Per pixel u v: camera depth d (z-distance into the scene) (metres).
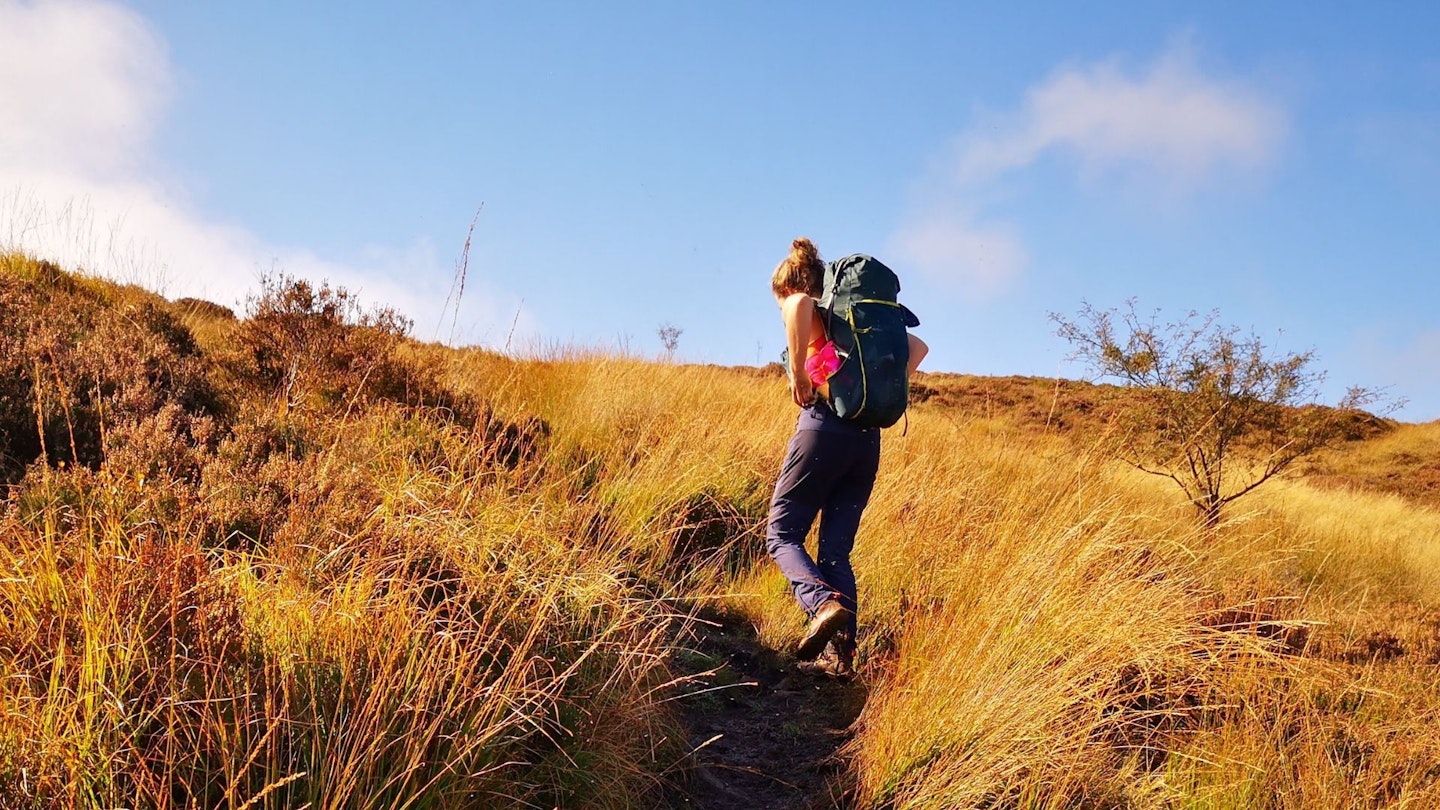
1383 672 3.94
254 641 2.36
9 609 2.32
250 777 2.02
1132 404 9.52
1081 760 2.92
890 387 3.55
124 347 4.88
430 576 3.18
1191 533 4.98
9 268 6.49
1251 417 9.16
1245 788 2.84
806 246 3.88
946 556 4.48
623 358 8.77
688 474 5.45
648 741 3.00
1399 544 9.69
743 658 4.02
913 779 2.93
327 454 4.02
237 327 5.82
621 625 3.28
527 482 4.67
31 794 1.84
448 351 6.93
